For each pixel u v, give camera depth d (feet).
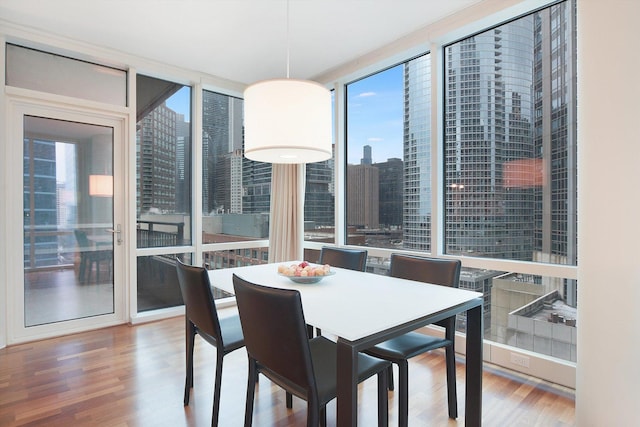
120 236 11.11
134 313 11.18
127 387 7.20
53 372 7.80
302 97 6.00
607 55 5.41
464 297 5.75
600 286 5.51
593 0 5.55
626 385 5.29
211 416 6.24
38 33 9.17
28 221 9.57
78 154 10.35
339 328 4.30
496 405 6.59
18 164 9.34
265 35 9.61
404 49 9.90
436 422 6.14
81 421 6.04
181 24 8.97
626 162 5.26
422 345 5.96
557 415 6.27
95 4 8.04
